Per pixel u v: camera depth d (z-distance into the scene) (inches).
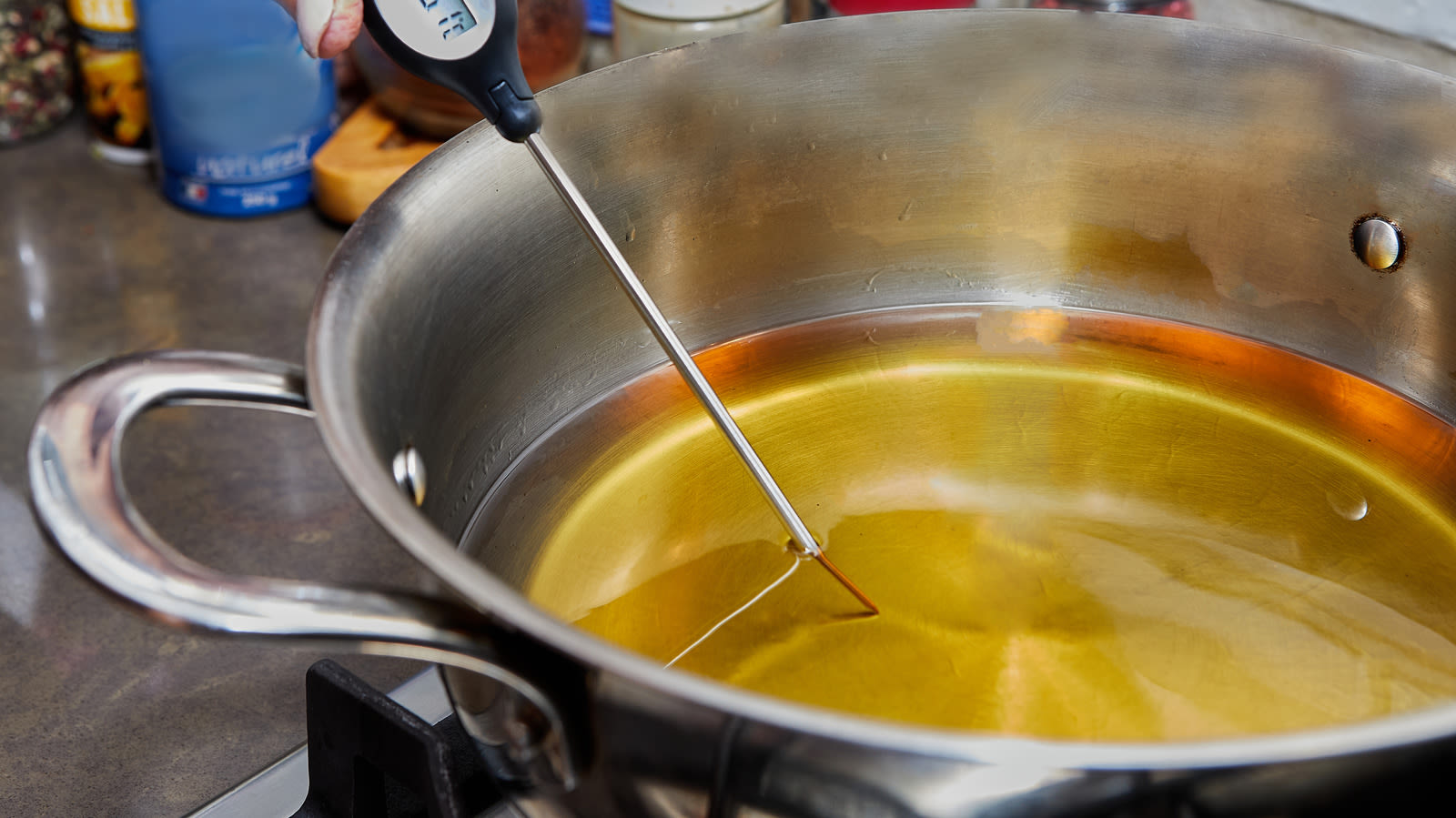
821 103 21.9
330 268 17.8
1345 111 21.3
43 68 29.0
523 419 21.6
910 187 23.0
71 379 15.9
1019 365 23.6
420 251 18.8
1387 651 19.8
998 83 22.1
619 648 14.3
